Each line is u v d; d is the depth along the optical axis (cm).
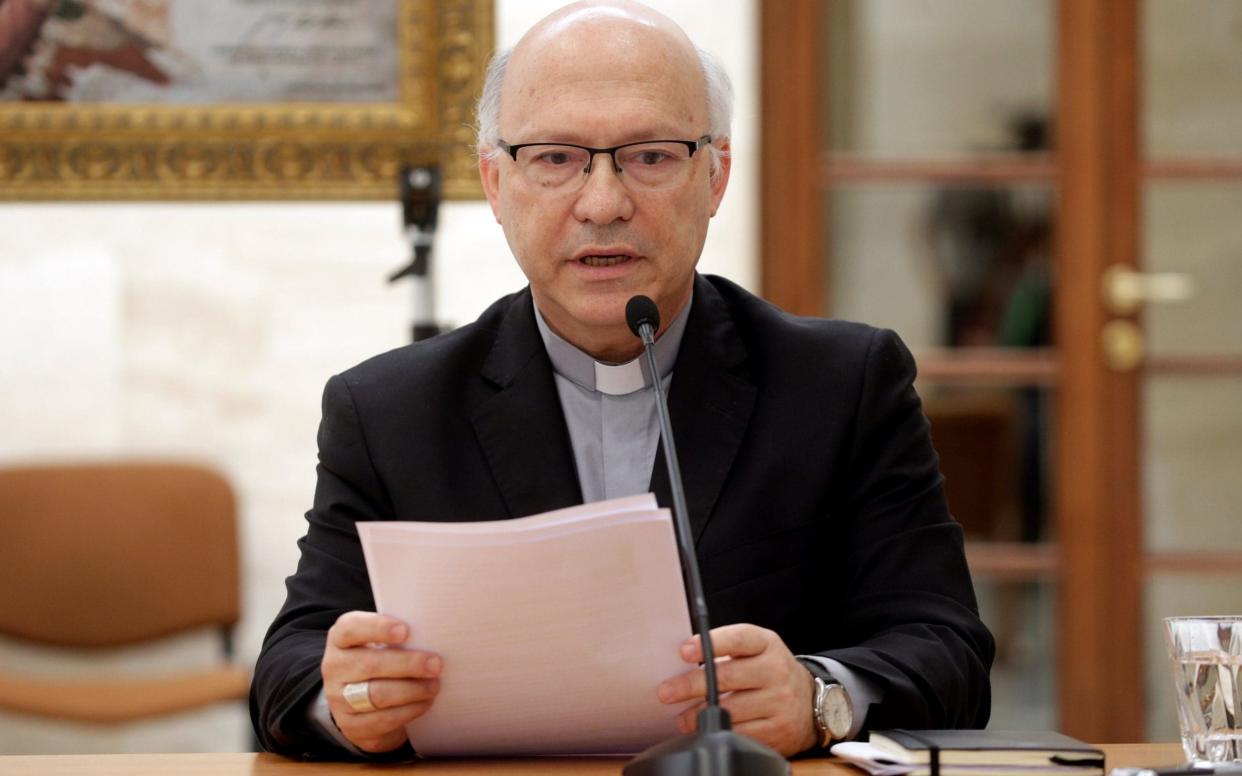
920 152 1320
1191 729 463
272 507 1263
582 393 633
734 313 651
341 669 472
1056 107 1321
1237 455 1323
